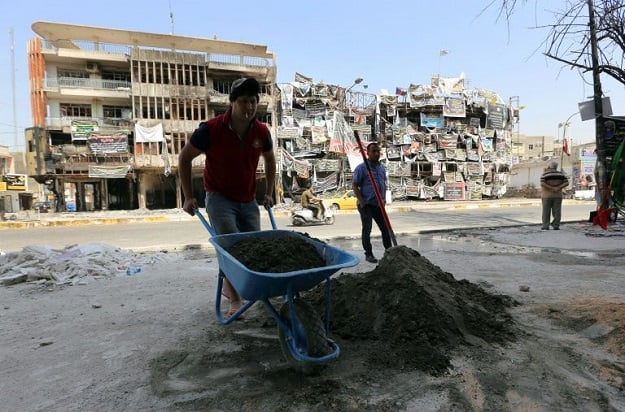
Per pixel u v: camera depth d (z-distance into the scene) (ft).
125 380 8.59
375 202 20.33
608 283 16.08
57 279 17.88
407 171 136.26
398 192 134.82
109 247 23.76
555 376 8.50
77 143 103.71
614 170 32.04
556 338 10.45
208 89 113.29
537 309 12.69
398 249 12.83
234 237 10.32
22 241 38.47
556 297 14.06
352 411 7.24
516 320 11.76
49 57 103.50
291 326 8.38
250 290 8.02
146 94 105.91
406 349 9.25
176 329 11.65
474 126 148.25
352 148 123.24
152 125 105.50
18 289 16.78
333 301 11.82
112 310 13.67
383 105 136.98
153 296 15.38
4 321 12.69
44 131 101.45
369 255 20.86
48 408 7.57
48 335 11.43
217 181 11.90
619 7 12.34
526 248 26.04
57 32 108.78
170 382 8.48
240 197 12.24
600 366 8.96
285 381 8.42
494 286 15.75
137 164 103.60
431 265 13.38
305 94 122.42
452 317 10.36
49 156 100.89
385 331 10.09
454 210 77.20
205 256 25.67
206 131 11.14
